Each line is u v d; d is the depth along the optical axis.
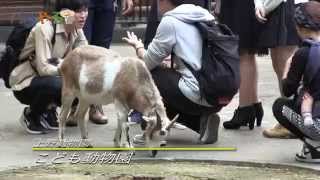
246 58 9.22
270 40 8.97
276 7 8.91
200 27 8.15
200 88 8.02
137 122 9.24
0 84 12.45
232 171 7.56
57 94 8.88
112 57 7.85
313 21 7.77
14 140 8.76
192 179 7.21
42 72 8.78
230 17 9.19
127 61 7.68
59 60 8.77
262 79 13.45
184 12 8.21
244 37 9.12
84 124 8.36
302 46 7.71
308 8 7.85
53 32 8.79
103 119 9.60
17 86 9.01
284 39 8.96
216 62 8.02
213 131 8.49
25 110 9.15
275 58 9.28
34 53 8.95
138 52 8.41
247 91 9.23
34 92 8.90
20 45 8.96
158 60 8.20
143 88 7.59
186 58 8.10
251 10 9.06
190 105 8.16
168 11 8.59
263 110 10.15
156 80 8.21
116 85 7.67
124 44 18.31
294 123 7.73
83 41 9.12
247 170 7.62
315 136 7.64
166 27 8.15
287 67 8.09
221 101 8.11
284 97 8.09
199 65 8.09
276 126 8.91
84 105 8.27
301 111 7.62
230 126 9.30
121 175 7.33
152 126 7.64
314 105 7.67
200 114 8.36
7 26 19.56
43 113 9.18
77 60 8.00
